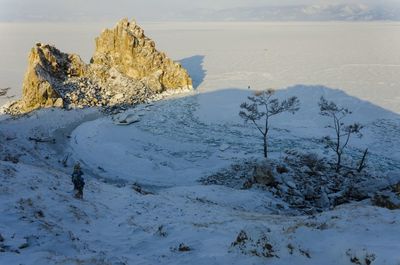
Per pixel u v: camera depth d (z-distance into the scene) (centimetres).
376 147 5372
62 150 5459
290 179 3969
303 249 1077
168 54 14100
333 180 4084
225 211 2381
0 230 1190
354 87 8300
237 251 1152
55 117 6794
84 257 1051
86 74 8581
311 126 6244
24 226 1279
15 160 3016
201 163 5053
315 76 9500
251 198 3266
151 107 7462
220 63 11975
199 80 9594
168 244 1388
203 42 18512
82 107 7362
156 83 8525
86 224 1627
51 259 992
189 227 1594
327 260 1022
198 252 1235
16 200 1582
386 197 2503
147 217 1941
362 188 3472
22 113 6956
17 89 8694
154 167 4844
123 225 1688
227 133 6059
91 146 5566
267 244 1120
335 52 14012
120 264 1061
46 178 2208
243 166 4591
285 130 6112
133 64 8894
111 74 8638
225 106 7406
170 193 3381
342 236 1151
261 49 15312
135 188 2923
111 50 9156
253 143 5634
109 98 7938
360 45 16275
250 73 10188
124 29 8969
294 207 3334
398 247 1012
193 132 6125
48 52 8100
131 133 6088
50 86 7231
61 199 1806
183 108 7369
